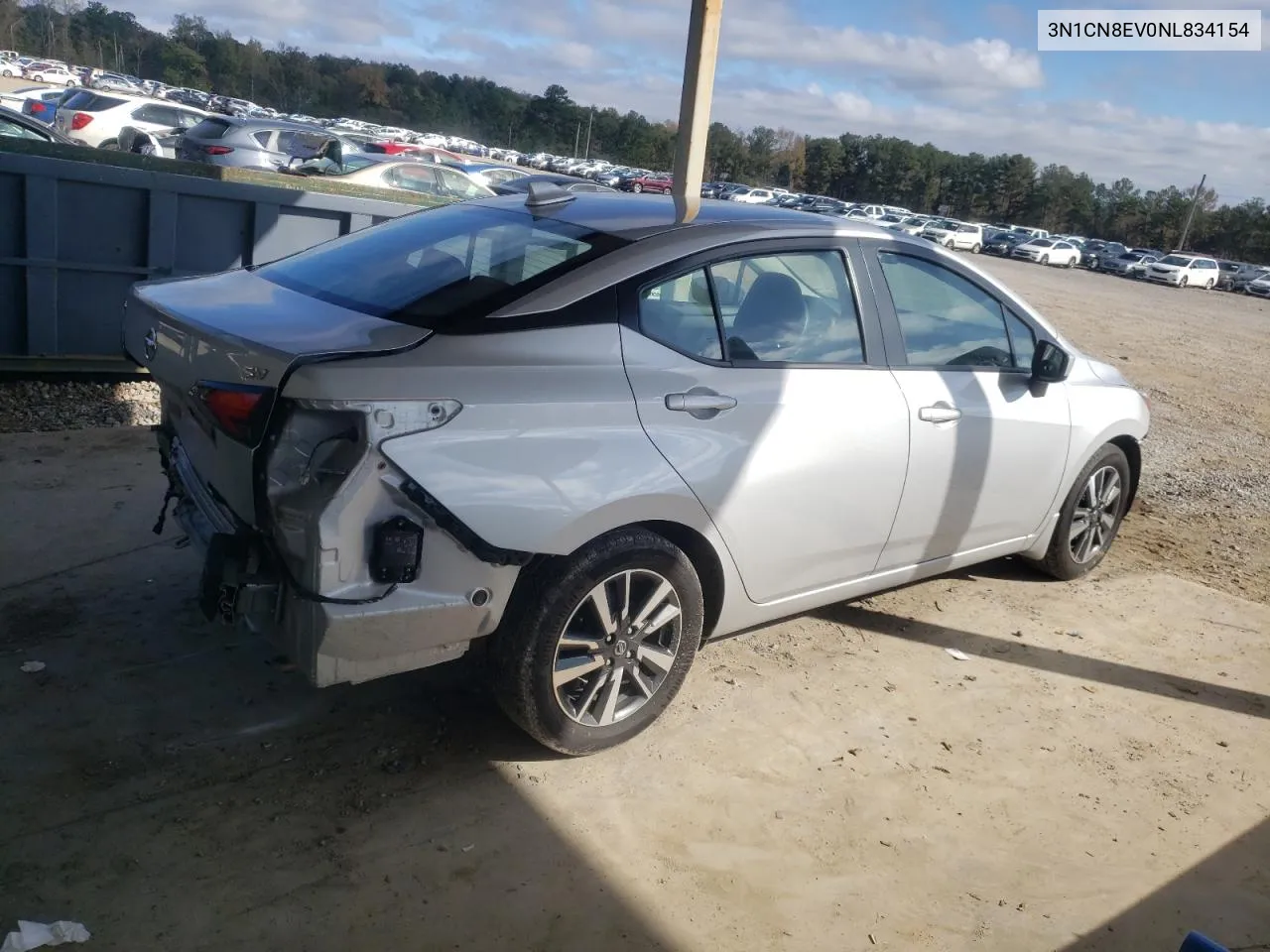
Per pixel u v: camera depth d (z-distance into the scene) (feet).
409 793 10.39
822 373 12.18
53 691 11.31
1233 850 10.98
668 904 9.32
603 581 10.52
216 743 10.82
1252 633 16.60
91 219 20.68
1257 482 27.78
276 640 9.50
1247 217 292.40
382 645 9.32
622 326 10.56
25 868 8.80
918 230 177.27
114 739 10.68
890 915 9.51
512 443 9.52
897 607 16.08
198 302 10.61
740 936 9.05
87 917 8.36
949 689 13.73
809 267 12.36
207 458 10.12
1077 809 11.42
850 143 363.35
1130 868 10.53
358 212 23.39
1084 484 16.75
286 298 10.77
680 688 12.52
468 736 11.44
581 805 10.51
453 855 9.61
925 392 13.29
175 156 58.08
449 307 10.00
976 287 14.57
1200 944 7.01
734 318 11.55
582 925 8.96
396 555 9.00
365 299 10.51
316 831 9.71
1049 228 340.39
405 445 8.96
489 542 9.45
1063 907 9.86
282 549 9.11
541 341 9.98
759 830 10.46
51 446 18.35
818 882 9.83
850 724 12.59
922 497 13.55
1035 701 13.67
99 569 14.07
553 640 10.31
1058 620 16.26
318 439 8.87
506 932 8.78
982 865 10.34
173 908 8.58
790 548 12.19
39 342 20.79
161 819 9.61
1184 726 13.44
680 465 10.67
